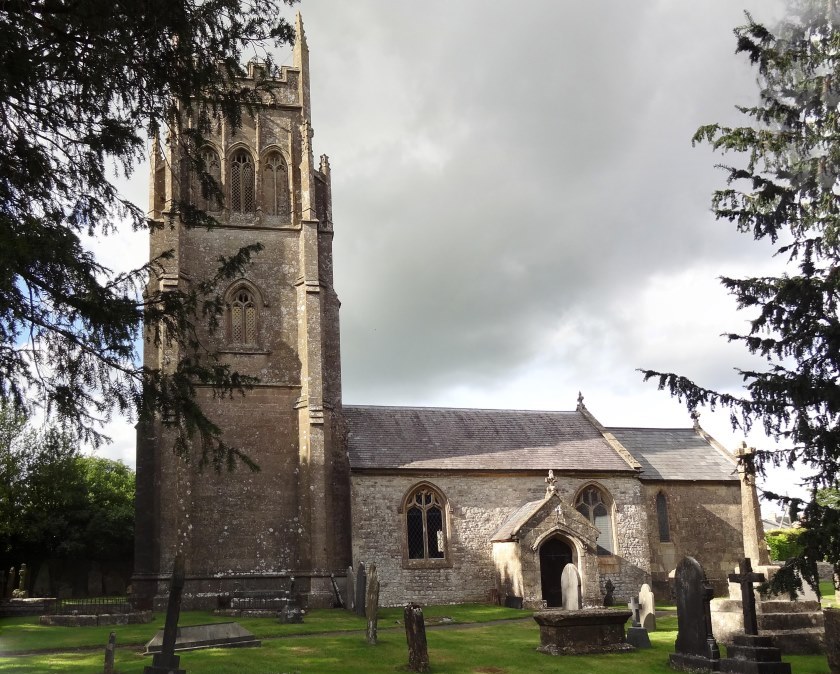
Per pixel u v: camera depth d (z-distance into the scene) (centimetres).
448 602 3312
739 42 1714
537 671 1653
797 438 1586
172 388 1440
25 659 1723
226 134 3597
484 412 4019
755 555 2169
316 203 3712
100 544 4741
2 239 1073
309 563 3102
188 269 3384
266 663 1664
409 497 3403
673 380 1653
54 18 1252
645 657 1822
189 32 1340
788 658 1861
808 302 1581
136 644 1981
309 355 3328
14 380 1278
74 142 1352
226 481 3184
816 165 1631
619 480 3706
